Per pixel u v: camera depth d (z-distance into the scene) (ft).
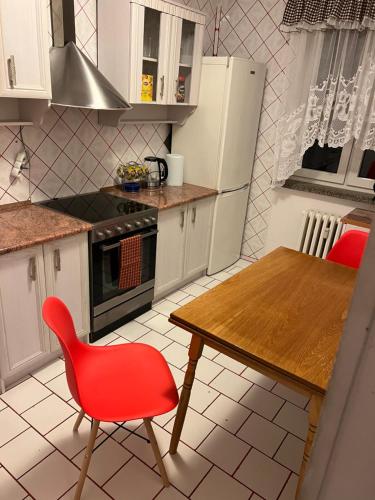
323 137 10.46
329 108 10.19
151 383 5.34
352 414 1.79
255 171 12.80
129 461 6.05
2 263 6.38
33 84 6.85
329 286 6.31
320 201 11.34
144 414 4.78
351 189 11.48
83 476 5.16
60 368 7.89
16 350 7.06
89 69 7.88
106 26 8.70
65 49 7.80
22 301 6.88
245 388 7.73
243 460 6.17
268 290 6.03
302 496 2.16
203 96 10.84
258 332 4.92
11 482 5.61
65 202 8.96
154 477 5.82
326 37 9.89
